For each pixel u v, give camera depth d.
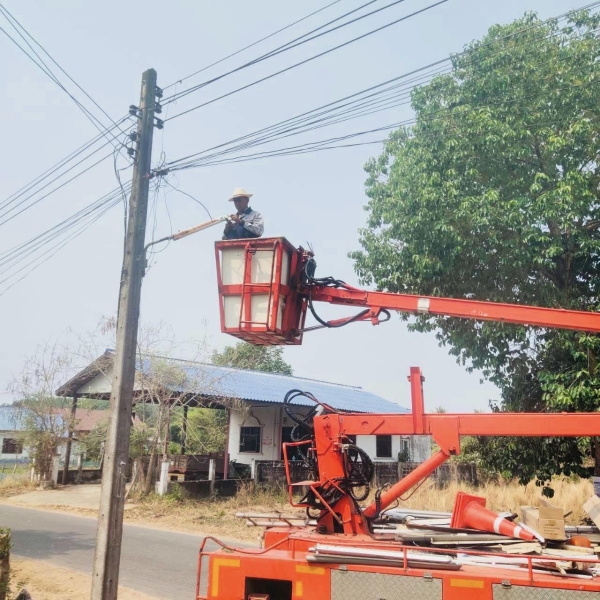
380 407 32.94
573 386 11.01
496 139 11.45
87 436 24.84
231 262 6.66
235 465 25.23
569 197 10.69
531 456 12.25
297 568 5.29
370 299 6.71
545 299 11.80
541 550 5.34
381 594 4.94
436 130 12.55
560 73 11.84
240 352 35.34
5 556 8.30
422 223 12.05
